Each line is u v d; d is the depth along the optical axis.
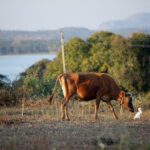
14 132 54.59
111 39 163.38
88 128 56.59
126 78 144.75
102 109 76.62
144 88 148.25
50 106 78.81
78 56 156.62
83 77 65.25
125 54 154.00
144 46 158.00
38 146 47.84
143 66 154.62
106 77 66.50
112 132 53.75
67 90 64.88
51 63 156.12
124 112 73.00
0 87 86.81
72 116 67.00
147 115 68.62
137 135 52.81
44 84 89.44
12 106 80.62
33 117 65.69
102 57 154.38
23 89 86.25
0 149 46.84
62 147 47.91
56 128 56.88
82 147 47.91
